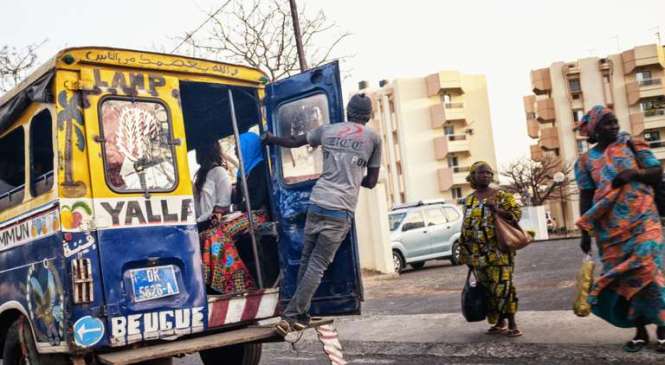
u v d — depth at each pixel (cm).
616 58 5844
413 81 5869
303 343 877
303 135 592
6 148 601
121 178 512
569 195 5762
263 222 637
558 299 907
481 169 706
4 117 570
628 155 567
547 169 5741
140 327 502
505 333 707
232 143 861
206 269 598
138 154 525
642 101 5775
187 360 832
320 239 546
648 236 558
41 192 518
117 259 500
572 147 5844
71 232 486
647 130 5797
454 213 2041
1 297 576
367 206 1845
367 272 1831
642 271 557
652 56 5656
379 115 6116
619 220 566
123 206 509
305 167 610
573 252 1819
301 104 614
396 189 5941
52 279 496
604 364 564
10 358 568
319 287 596
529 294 1004
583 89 5872
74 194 492
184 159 550
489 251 692
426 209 2000
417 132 5828
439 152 5788
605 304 589
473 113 5953
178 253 531
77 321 478
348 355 749
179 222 537
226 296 558
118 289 497
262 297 588
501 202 689
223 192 628
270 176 635
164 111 548
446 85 5781
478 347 673
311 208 555
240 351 650
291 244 611
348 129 564
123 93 525
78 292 480
